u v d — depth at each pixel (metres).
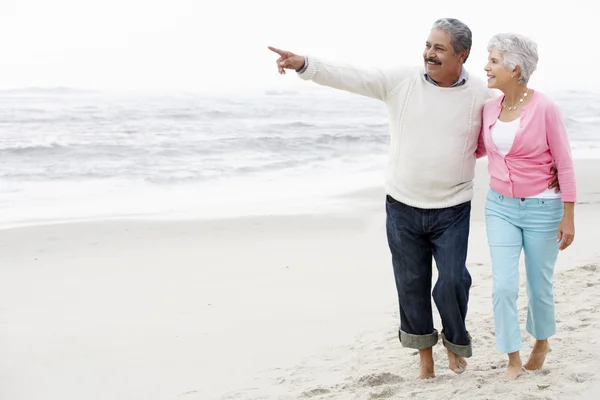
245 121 24.41
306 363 4.91
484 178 13.29
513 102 3.72
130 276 7.73
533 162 3.70
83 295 7.07
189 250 8.83
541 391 3.59
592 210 10.15
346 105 29.31
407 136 3.80
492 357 4.40
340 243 9.08
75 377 5.00
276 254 8.53
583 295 5.58
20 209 11.93
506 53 3.62
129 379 4.91
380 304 6.37
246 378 4.75
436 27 3.68
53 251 8.89
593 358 4.07
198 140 19.92
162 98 30.86
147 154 17.77
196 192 13.48
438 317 5.50
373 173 15.75
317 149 18.95
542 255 3.79
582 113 26.92
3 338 5.85
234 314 6.26
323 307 6.35
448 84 3.76
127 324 6.12
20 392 4.78
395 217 3.91
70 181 14.59
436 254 3.89
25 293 7.17
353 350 5.07
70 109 26.20
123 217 11.11
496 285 3.78
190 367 5.06
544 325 3.91
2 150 17.62
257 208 11.71
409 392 3.87
